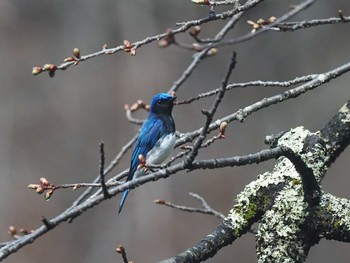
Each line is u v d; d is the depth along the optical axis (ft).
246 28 53.62
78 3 60.54
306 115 50.83
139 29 56.75
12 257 54.13
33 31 62.18
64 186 15.92
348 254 45.21
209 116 12.72
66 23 61.31
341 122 18.21
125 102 57.52
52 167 59.11
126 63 57.77
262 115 53.67
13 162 59.00
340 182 49.62
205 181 54.85
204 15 55.57
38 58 61.67
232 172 55.26
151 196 53.42
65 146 59.52
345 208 16.19
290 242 16.11
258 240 16.42
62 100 60.70
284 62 54.08
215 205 54.13
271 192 16.80
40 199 57.82
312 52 53.26
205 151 54.19
